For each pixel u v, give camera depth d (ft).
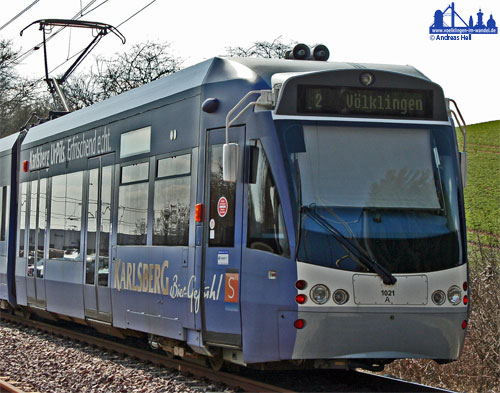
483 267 42.39
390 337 28.48
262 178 29.37
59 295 46.55
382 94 30.07
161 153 35.58
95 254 41.63
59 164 48.11
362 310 28.22
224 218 30.99
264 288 28.94
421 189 29.63
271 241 28.91
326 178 28.99
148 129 36.99
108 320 39.93
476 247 44.24
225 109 31.50
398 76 30.25
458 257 29.50
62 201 47.01
